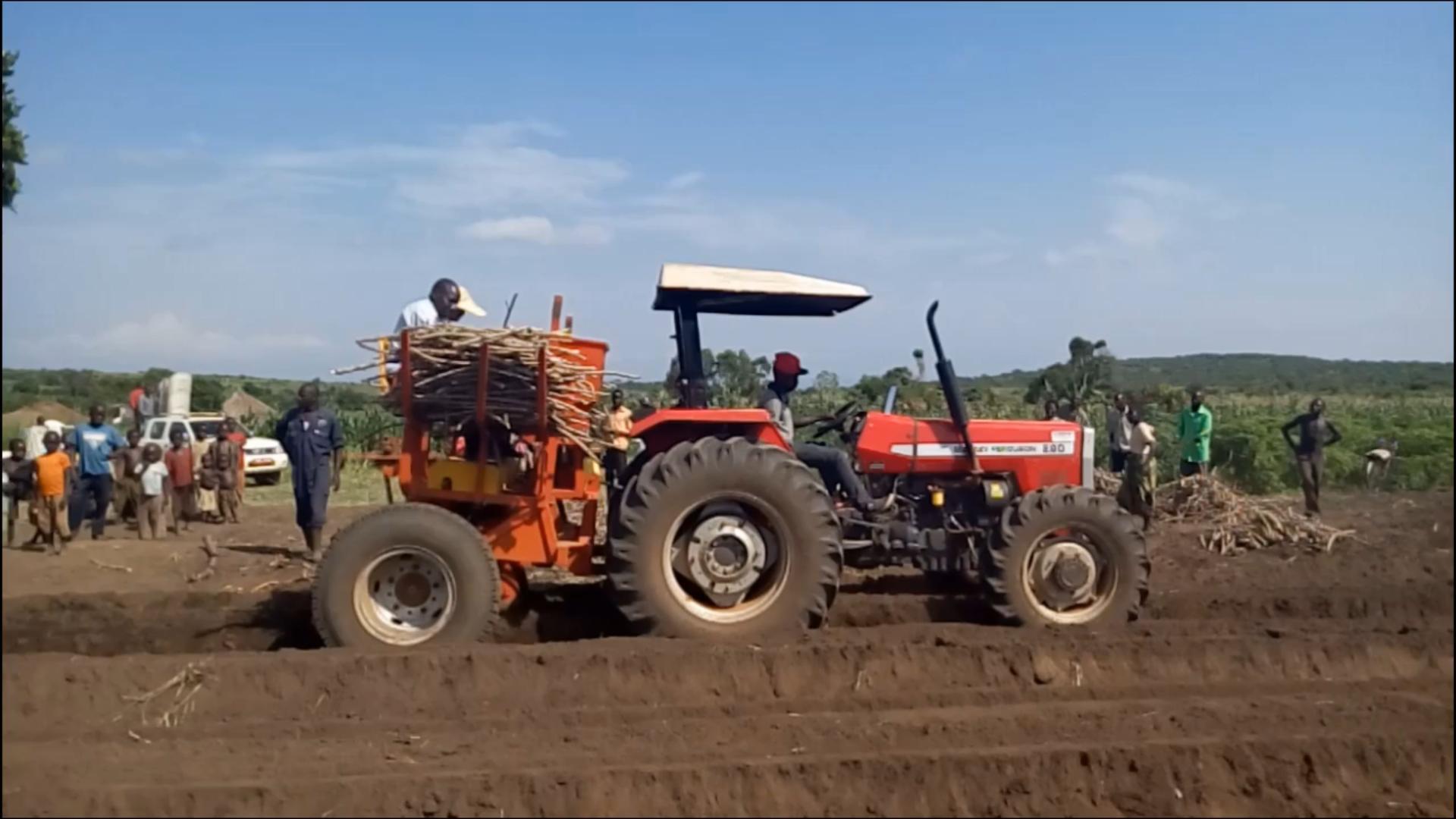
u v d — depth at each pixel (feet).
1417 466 50.57
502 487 24.14
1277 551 35.91
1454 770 18.28
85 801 16.02
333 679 20.71
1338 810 17.39
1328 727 19.53
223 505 45.68
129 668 20.70
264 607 26.37
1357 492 50.26
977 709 20.61
